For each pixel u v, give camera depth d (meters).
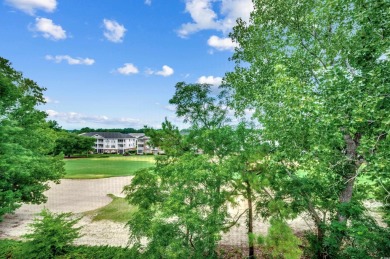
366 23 9.23
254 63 14.79
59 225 10.95
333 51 11.34
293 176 10.76
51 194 28.03
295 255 8.23
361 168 9.65
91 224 18.72
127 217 19.73
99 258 10.92
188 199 8.80
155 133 11.21
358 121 7.84
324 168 9.29
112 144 119.94
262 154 10.21
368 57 9.52
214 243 8.62
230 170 9.02
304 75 12.24
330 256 10.19
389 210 10.00
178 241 7.61
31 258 10.05
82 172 44.06
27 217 20.20
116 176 39.53
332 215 11.28
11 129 12.50
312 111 8.69
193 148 10.91
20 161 12.84
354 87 8.28
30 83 26.22
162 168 9.53
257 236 9.28
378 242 7.91
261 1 14.12
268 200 10.95
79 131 161.38
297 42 12.16
